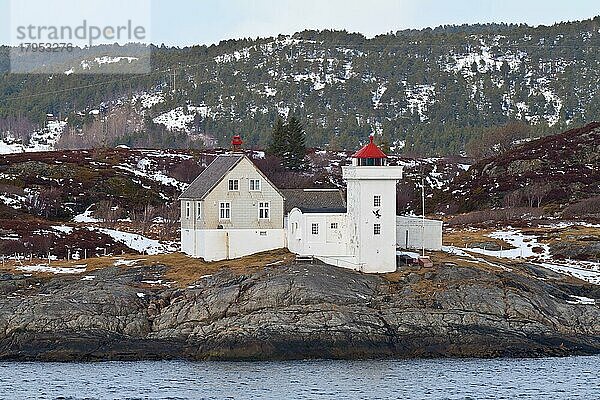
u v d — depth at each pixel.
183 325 139.38
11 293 152.00
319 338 135.50
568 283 168.25
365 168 161.62
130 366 131.38
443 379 125.19
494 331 140.12
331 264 163.25
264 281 145.25
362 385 121.94
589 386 122.25
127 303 143.38
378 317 139.88
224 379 124.50
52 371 128.75
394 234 162.50
